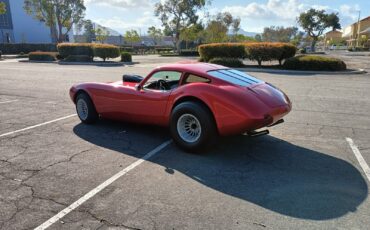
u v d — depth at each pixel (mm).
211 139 4359
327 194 3393
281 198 3307
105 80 13398
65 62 25625
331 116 6918
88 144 5039
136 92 5145
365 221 2883
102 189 3514
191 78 4664
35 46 48156
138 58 33625
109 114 5730
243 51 19766
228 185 3600
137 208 3115
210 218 2938
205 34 55500
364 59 29672
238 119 4031
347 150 4738
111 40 82500
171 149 4766
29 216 2994
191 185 3600
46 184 3650
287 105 4559
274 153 4613
